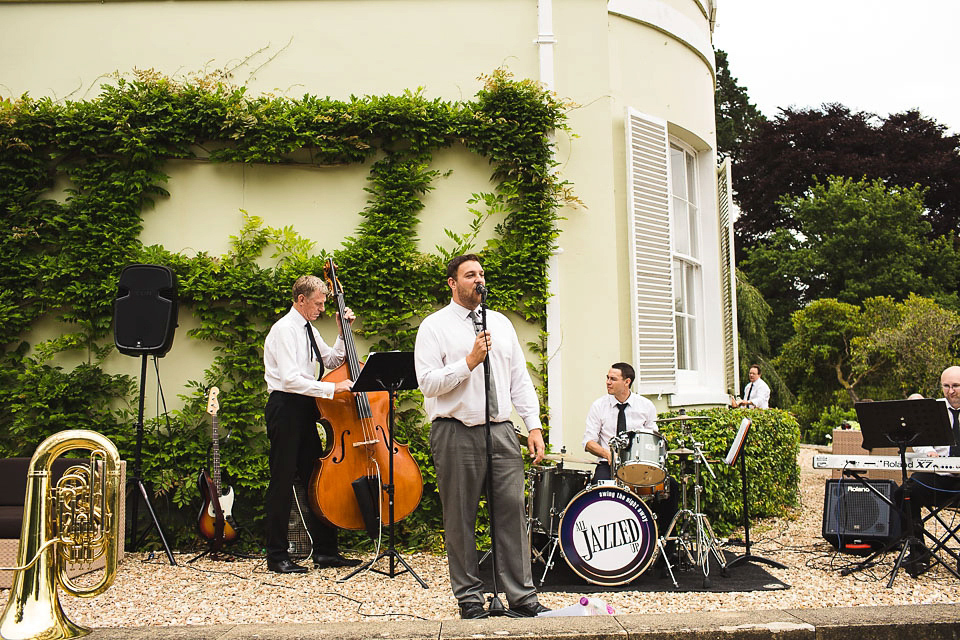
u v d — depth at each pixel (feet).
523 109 20.99
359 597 14.78
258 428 20.24
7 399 19.83
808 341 65.31
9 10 21.65
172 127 20.63
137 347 18.34
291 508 18.58
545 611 12.53
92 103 20.70
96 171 20.65
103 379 20.10
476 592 12.62
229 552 18.71
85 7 21.74
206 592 15.28
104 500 11.07
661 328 24.21
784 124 93.50
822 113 94.63
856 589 15.57
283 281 20.33
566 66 21.89
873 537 18.65
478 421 12.67
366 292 20.51
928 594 15.21
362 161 21.17
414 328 20.67
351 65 21.80
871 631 11.03
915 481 17.62
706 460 18.08
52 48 21.61
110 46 21.68
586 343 21.09
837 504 19.29
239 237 20.86
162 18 21.77
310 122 20.80
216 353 20.49
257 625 11.17
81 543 10.94
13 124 20.34
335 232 21.07
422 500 19.79
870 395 60.95
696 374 27.40
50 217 20.43
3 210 20.35
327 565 17.48
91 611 14.03
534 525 16.89
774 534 21.89
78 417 19.88
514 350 13.52
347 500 16.43
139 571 17.13
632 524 15.89
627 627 10.93
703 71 28.22
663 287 24.48
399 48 21.85
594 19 22.09
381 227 20.70
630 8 24.70
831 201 83.25
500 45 21.89
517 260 20.75
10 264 20.11
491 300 20.51
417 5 21.95
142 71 20.94
